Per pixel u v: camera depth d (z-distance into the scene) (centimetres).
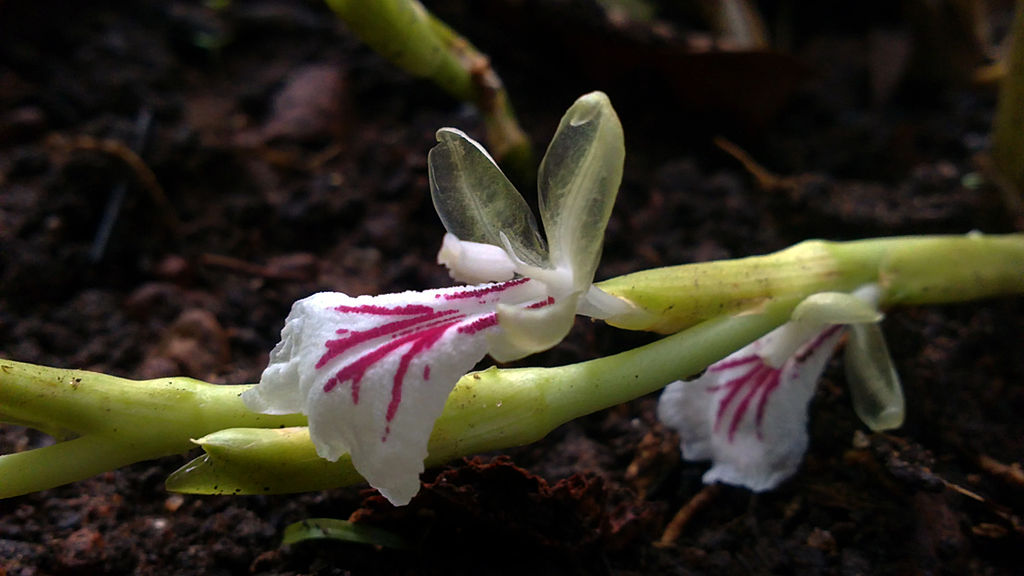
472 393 10
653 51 15
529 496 10
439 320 10
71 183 14
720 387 11
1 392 9
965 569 11
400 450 9
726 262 11
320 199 14
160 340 13
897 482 11
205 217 14
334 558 10
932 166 15
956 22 16
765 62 14
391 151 14
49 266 13
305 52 16
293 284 13
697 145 15
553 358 12
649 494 11
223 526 11
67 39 15
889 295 11
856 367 11
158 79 15
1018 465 11
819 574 11
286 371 9
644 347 10
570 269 10
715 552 11
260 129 15
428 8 16
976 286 11
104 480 11
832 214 14
